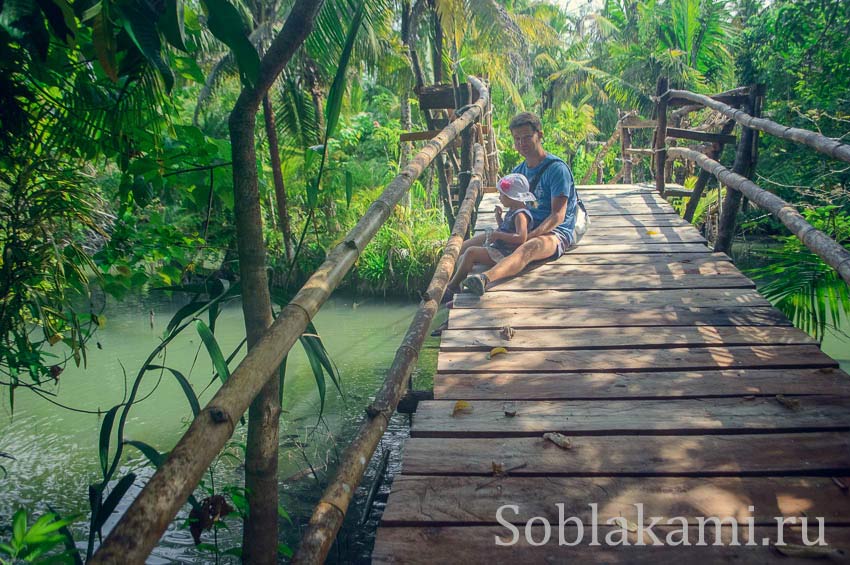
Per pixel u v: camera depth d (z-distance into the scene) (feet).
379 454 16.53
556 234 15.58
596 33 74.64
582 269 15.19
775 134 15.17
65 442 17.87
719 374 9.65
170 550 12.87
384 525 6.61
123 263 11.80
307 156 7.96
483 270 15.29
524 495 7.02
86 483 15.66
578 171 58.08
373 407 7.86
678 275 14.52
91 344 27.55
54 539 4.58
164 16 5.30
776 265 16.10
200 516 5.84
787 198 40.93
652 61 61.93
